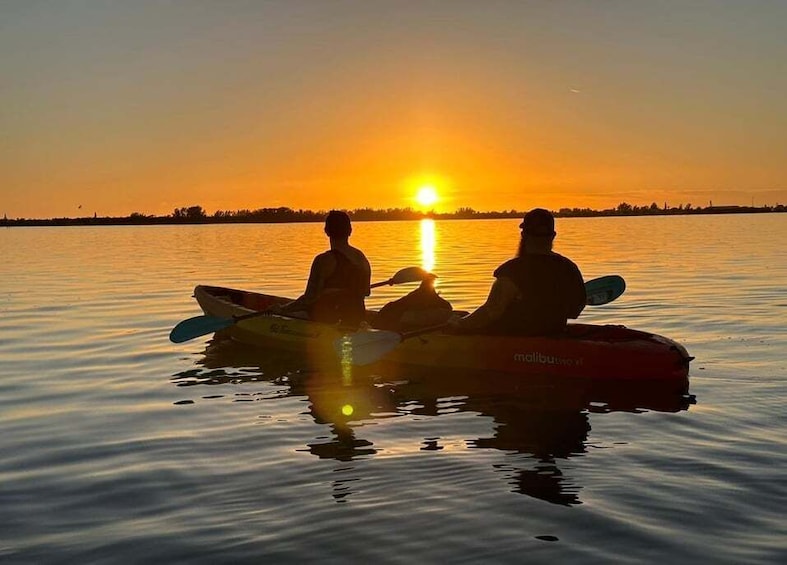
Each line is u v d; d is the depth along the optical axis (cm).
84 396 592
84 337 859
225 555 305
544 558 296
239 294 973
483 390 593
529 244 647
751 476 381
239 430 490
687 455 418
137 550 312
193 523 338
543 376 635
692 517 331
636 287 1238
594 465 406
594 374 617
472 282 1354
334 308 753
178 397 585
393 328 720
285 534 324
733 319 898
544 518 335
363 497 365
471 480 386
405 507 351
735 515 332
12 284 1462
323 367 699
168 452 445
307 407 550
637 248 2333
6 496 378
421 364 695
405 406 549
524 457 423
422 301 725
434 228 5947
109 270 1781
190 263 1983
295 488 379
